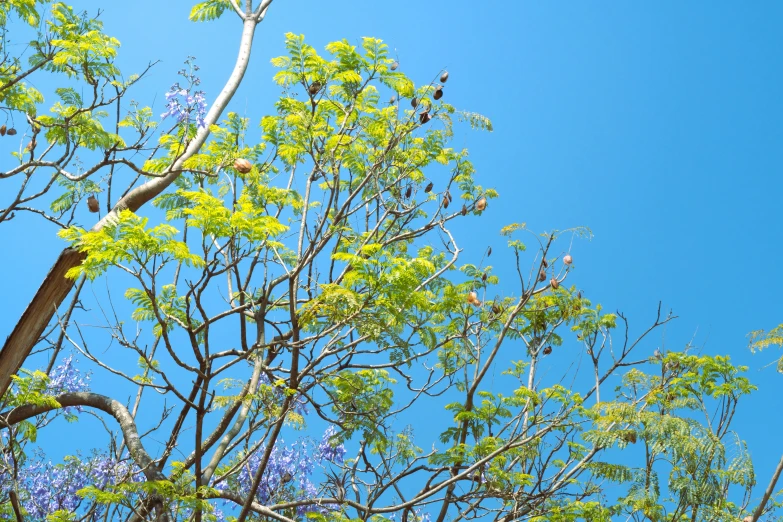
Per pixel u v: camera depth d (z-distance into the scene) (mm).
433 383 7168
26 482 7531
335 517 7082
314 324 6633
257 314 7059
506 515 7000
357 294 5473
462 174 8227
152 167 6742
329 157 6969
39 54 6348
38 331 6336
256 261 6910
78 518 6688
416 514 8125
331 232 6645
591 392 8117
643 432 7168
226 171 7512
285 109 6871
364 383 7422
